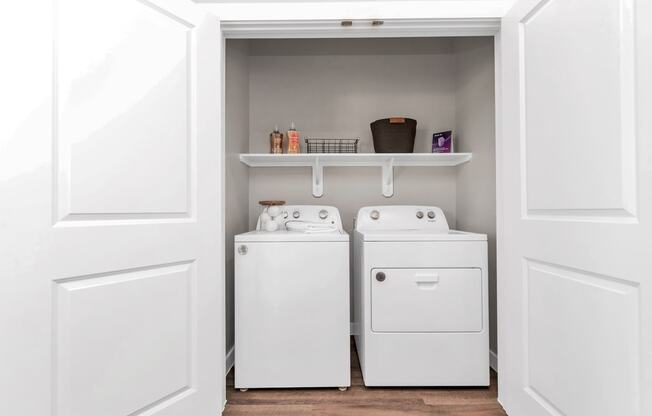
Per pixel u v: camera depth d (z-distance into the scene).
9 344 0.88
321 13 1.47
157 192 1.19
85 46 1.02
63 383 0.97
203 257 1.34
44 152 0.94
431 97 2.41
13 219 0.89
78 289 1.00
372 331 1.68
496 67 1.56
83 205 1.01
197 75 1.32
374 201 2.39
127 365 1.11
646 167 0.82
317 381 1.66
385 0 1.47
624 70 0.87
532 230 1.24
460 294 1.68
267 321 1.66
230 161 1.96
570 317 1.06
